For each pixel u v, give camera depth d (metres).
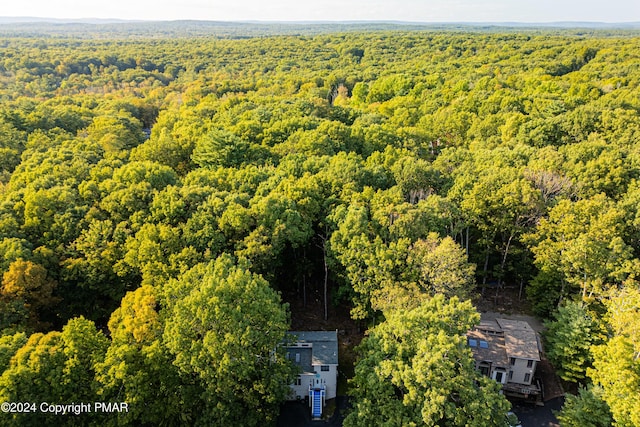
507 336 40.09
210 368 30.02
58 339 30.20
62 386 28.00
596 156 58.38
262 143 69.12
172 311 32.38
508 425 29.88
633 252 45.28
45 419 27.72
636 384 28.30
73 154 60.25
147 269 37.50
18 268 36.38
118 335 31.34
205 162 61.56
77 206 46.03
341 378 41.00
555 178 51.81
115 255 41.19
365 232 42.09
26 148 66.94
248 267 38.22
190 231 42.28
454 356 29.30
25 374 26.94
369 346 33.69
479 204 48.12
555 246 42.94
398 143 70.56
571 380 37.69
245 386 32.94
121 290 42.12
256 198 46.12
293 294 52.75
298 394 38.69
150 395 30.89
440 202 46.03
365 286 41.03
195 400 31.59
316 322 48.22
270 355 34.53
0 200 47.50
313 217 48.06
